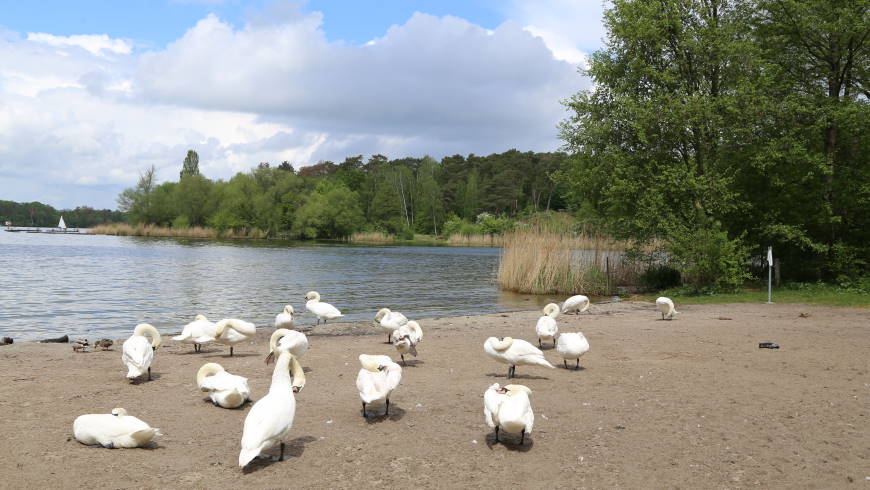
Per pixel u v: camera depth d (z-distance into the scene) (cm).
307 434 818
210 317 2259
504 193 16212
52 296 2814
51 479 646
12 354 1409
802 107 2964
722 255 2928
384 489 637
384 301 2892
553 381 1143
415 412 927
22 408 923
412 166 18862
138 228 12225
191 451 746
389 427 850
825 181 3109
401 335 1210
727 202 3116
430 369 1259
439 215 15325
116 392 1035
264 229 12112
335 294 3142
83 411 914
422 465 704
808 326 1892
